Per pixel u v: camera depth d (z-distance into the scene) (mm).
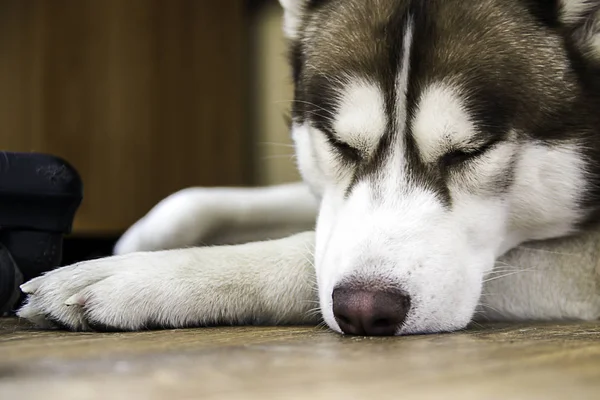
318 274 576
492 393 357
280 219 902
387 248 542
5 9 1389
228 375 391
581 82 624
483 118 578
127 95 1454
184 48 1478
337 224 581
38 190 615
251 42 1518
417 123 581
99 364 417
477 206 590
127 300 552
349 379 382
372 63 600
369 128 594
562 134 614
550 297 641
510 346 474
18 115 1416
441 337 521
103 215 1463
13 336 520
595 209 646
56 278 560
